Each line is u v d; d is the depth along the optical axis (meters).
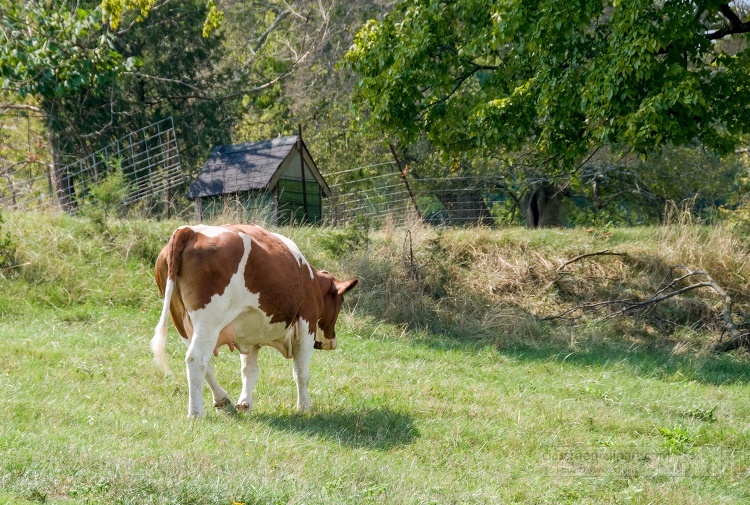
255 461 6.50
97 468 5.80
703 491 6.94
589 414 9.62
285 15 38.69
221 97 35.47
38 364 10.14
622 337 15.69
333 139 33.59
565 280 17.42
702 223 19.70
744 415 10.23
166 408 8.30
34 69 15.07
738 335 14.80
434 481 6.64
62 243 16.17
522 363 13.30
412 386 10.72
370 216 20.39
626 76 14.14
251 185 22.22
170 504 5.29
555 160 17.61
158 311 14.73
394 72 16.97
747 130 15.30
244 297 8.12
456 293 16.77
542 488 6.81
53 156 33.59
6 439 6.29
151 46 33.56
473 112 16.67
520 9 15.21
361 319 15.09
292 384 10.38
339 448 7.41
